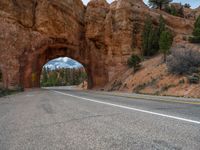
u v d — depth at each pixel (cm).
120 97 1828
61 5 5259
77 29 5778
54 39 5269
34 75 4991
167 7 7581
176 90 2730
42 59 5453
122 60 5766
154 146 361
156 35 5381
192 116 670
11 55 4206
